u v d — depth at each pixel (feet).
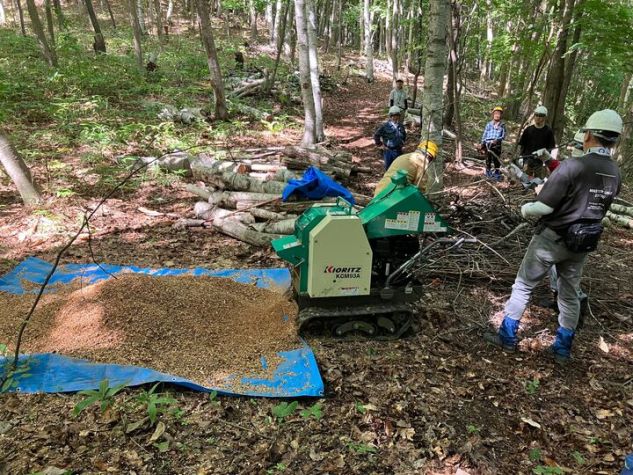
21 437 9.48
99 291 13.50
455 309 15.79
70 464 8.93
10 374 10.62
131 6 53.67
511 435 10.73
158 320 12.84
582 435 10.87
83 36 76.48
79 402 9.93
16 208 21.58
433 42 19.75
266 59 77.05
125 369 11.34
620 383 12.76
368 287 13.38
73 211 21.34
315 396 11.24
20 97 37.06
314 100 39.09
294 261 13.30
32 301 14.03
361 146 40.50
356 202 23.02
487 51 46.21
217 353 12.34
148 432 9.86
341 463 9.52
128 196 24.11
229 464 9.29
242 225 20.21
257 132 39.34
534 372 13.00
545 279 17.88
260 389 11.25
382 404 11.24
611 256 20.90
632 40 22.52
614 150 36.37
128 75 50.98
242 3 86.69
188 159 27.61
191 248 19.29
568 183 11.86
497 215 21.17
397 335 13.92
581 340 14.78
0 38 64.34
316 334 13.73
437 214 13.09
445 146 39.50
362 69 94.07
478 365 13.11
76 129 32.07
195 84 54.34
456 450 10.10
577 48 24.70
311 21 37.37
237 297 14.97
